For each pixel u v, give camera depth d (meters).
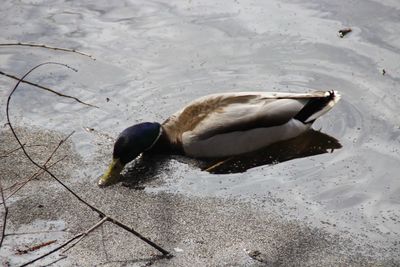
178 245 6.34
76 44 9.75
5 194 7.14
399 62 9.09
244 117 7.67
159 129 7.85
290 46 9.52
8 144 7.96
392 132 7.89
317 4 10.42
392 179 7.14
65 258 6.19
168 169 7.61
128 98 8.69
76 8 10.67
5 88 8.94
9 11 10.61
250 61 9.28
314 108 8.03
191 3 10.62
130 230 5.95
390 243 6.30
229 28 9.95
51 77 9.11
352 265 6.05
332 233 6.44
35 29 10.13
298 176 7.32
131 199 7.05
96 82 8.99
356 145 7.75
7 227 6.66
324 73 9.00
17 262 6.13
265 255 6.19
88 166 7.60
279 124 7.79
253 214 6.74
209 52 9.48
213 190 7.15
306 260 6.12
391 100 8.42
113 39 9.84
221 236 6.45
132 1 10.80
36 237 6.51
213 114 7.78
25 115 8.46
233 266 6.05
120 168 7.44
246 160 7.71
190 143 7.75
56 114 8.45
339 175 7.27
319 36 9.67
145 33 9.93
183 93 8.73
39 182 7.34
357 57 9.24
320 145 7.82
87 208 6.93
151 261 6.12
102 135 8.06
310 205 6.84
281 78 8.95
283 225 6.57
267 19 10.12
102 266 6.06
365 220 6.60
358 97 8.52
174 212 6.82
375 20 9.94
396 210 6.72
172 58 9.39
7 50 9.66
